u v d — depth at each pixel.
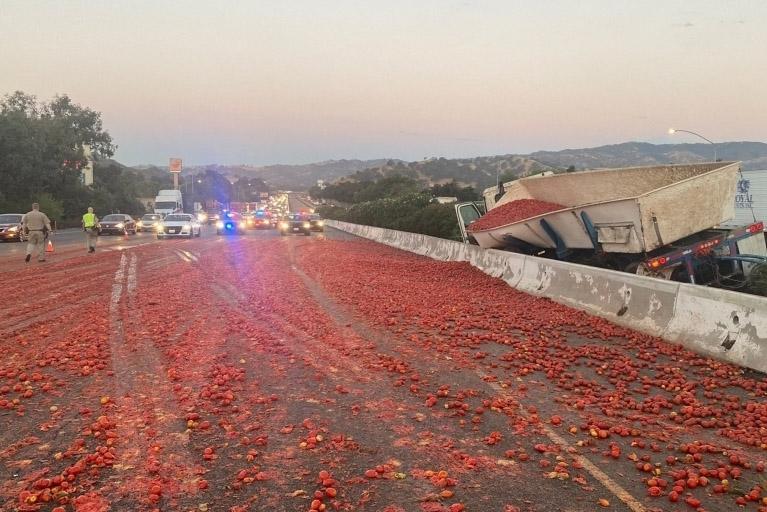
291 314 11.60
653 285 9.98
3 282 16.02
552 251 17.62
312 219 51.69
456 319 11.23
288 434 5.50
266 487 4.45
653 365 8.05
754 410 6.21
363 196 81.25
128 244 33.38
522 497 4.32
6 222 35.84
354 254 27.61
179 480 4.53
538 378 7.50
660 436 5.55
